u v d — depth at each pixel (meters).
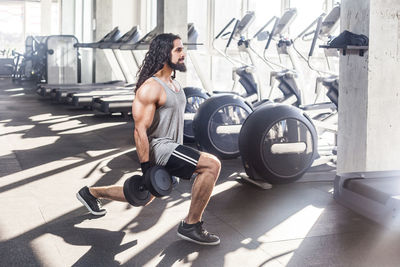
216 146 5.10
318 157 4.78
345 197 2.33
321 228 3.18
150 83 2.70
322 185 4.25
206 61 10.46
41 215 3.38
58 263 2.60
